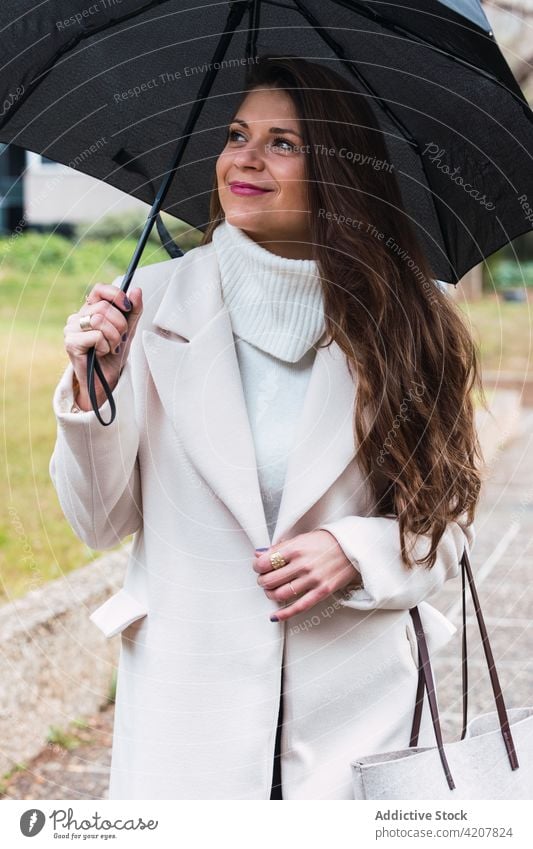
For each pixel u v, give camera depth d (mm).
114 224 13359
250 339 2076
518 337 13336
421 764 1917
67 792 3625
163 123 2514
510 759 1951
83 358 1859
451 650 5020
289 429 2066
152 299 2094
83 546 5414
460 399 2213
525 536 6922
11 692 3838
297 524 2057
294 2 2242
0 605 4391
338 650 2031
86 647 4426
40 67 2375
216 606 1991
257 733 1973
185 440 1979
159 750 1980
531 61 7980
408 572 2025
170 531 2012
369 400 2035
